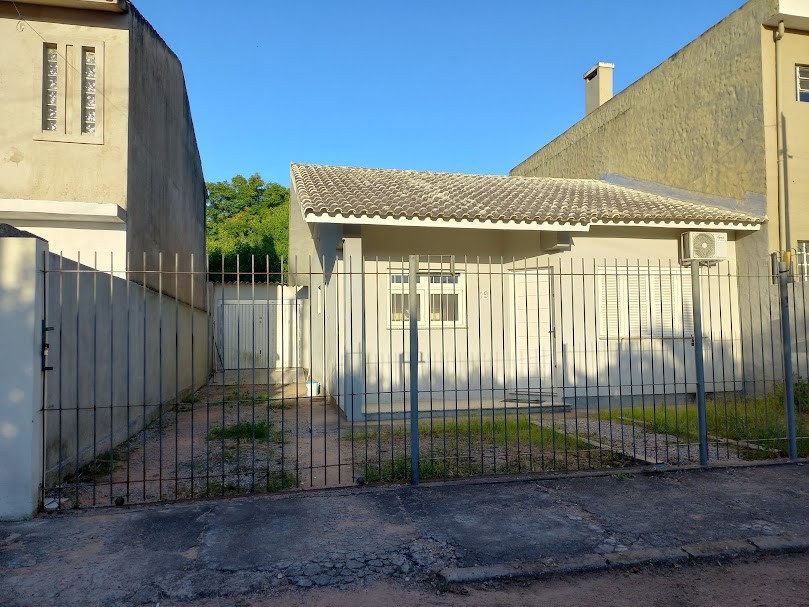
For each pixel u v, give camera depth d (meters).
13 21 8.71
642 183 14.08
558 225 9.37
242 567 3.81
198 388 14.77
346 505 4.99
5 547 4.09
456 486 5.52
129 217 9.02
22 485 4.64
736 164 11.27
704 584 3.71
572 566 3.84
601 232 10.52
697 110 12.30
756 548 4.14
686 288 10.88
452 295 10.52
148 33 10.20
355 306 9.16
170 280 11.67
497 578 3.71
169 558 3.94
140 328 8.93
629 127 14.59
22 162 8.65
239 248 24.64
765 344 10.54
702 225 10.25
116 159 8.93
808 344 8.66
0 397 4.64
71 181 8.78
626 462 6.44
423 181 12.28
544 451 7.03
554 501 5.11
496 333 10.69
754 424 8.02
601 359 10.41
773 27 10.82
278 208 32.12
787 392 6.53
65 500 5.17
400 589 3.59
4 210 8.16
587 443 7.44
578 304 10.34
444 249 10.49
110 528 4.45
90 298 6.66
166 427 9.13
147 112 10.14
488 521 4.63
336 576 3.71
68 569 3.77
